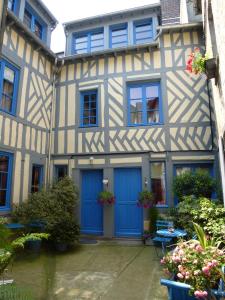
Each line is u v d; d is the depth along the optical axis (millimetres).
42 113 7637
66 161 7832
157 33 8039
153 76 7547
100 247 6199
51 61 8219
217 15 3666
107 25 8781
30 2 7816
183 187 6293
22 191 6531
